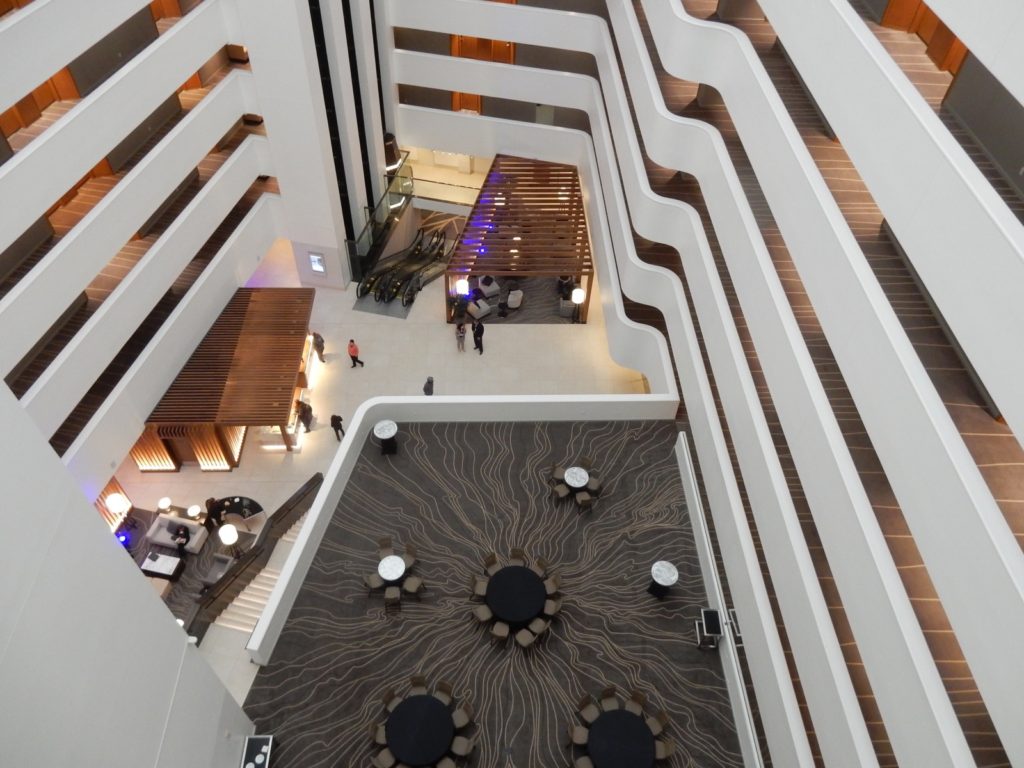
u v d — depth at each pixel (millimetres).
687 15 11836
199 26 16750
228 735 10016
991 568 5758
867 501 7867
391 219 24938
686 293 15570
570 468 13773
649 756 10242
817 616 8586
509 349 22297
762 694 10148
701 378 13273
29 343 13367
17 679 5797
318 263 23109
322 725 10938
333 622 12078
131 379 16906
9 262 13898
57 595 6336
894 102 7082
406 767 10320
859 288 7750
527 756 10648
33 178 12766
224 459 19359
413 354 22109
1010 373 5629
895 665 7043
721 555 12234
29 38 11969
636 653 11797
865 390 7711
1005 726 5633
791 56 9234
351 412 20688
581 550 13117
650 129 13539
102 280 16641
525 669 11594
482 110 23859
